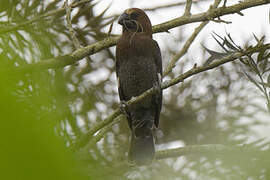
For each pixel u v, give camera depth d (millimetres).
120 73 10500
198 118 10594
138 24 10398
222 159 4219
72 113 3480
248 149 5676
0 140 962
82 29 8422
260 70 5953
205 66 6508
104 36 8570
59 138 1038
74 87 7031
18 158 964
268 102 5473
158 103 10219
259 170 3836
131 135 9422
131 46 10539
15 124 983
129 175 7516
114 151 8258
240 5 7223
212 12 7414
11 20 6398
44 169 977
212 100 10406
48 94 1854
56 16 7734
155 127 10664
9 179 947
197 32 9375
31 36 3334
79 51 7055
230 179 3762
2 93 1000
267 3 7125
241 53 5988
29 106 1154
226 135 9453
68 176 997
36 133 997
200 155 7016
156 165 7684
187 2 7832
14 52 3512
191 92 10953
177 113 10930
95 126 6266
